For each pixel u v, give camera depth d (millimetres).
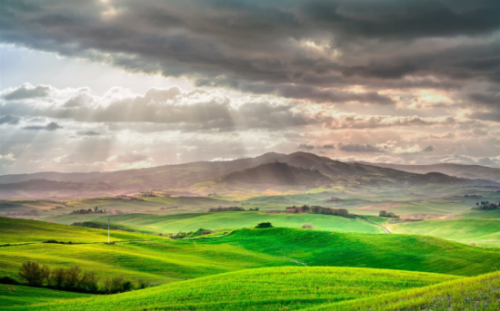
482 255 123625
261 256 156750
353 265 132625
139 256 136000
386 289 56656
